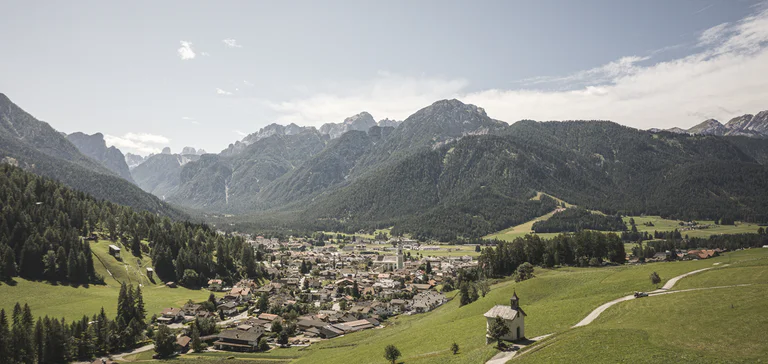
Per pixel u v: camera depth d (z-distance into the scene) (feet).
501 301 472.85
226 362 440.04
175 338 490.90
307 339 534.78
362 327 578.66
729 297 290.15
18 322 459.73
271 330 561.84
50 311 585.63
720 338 222.07
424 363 293.02
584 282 478.59
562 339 260.21
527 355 246.47
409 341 383.24
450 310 576.61
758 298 275.39
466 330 367.45
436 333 387.14
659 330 246.88
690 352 209.36
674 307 292.61
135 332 529.45
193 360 452.35
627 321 282.56
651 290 372.58
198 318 577.84
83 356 467.11
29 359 428.15
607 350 226.17
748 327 229.66
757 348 204.13
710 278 376.68
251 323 587.27
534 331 306.35
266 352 483.51
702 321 252.21
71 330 478.18
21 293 632.79
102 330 496.23
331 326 569.64
